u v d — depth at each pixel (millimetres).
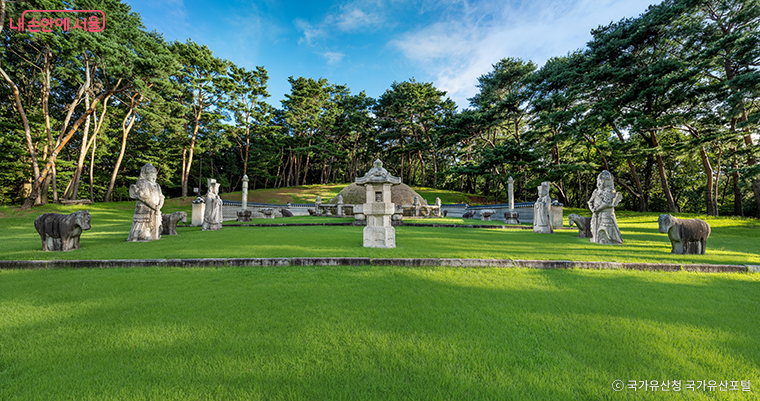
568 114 20953
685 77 16594
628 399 1731
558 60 26656
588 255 5750
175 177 39562
